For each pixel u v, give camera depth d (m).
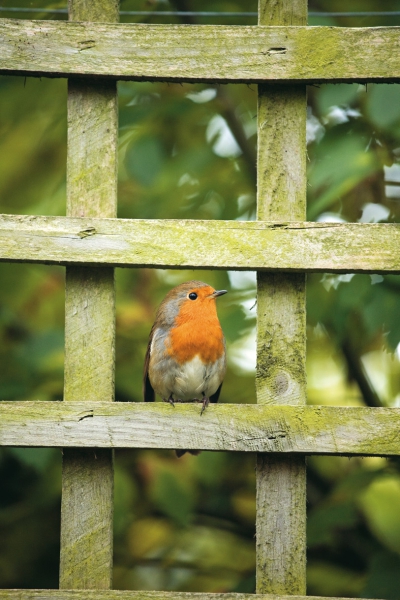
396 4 9.95
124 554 10.72
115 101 6.64
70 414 6.25
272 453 6.31
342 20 9.77
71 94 6.62
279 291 6.55
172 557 10.76
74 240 6.36
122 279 10.53
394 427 6.24
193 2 10.17
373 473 8.70
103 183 6.58
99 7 6.69
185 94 10.20
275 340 6.52
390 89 7.25
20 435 6.21
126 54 6.50
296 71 6.50
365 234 6.36
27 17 9.20
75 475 6.45
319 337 10.34
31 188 10.50
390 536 8.38
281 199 6.57
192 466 9.95
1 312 9.70
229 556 10.73
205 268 6.43
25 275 10.16
